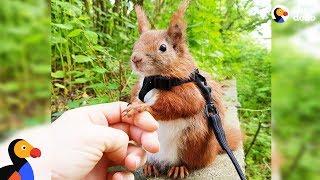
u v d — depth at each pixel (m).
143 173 0.21
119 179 0.13
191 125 0.20
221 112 0.22
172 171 0.21
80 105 0.24
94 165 0.13
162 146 0.20
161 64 0.19
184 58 0.20
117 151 0.13
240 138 0.23
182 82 0.19
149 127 0.13
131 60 0.19
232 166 0.21
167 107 0.19
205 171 0.21
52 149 0.13
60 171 0.13
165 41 0.19
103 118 0.14
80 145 0.13
